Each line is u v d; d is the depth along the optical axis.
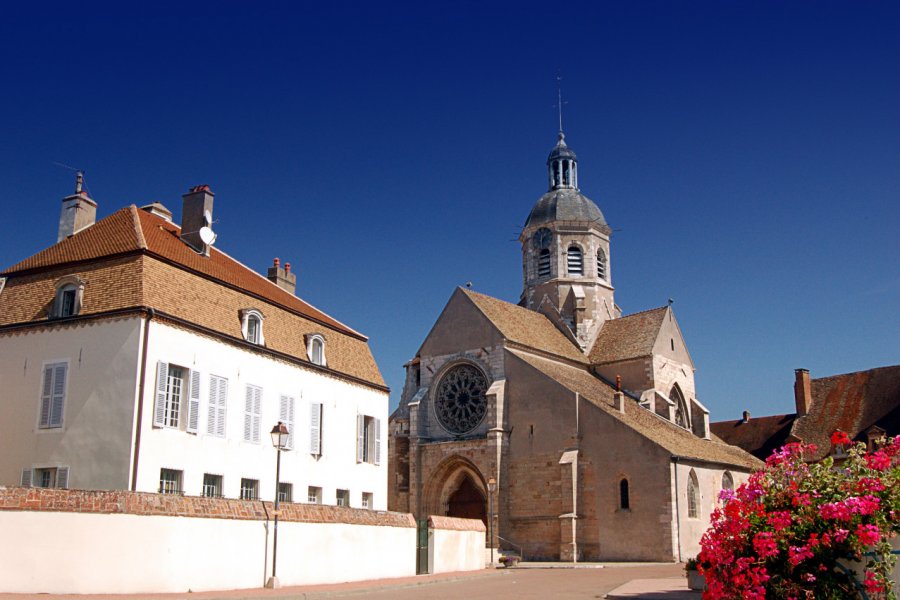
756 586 15.21
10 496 20.55
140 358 28.83
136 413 28.34
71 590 20.67
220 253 41.47
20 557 20.36
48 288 31.81
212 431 31.64
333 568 28.41
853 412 69.75
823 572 15.20
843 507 14.82
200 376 31.36
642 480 48.22
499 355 56.53
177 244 35.94
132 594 21.39
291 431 36.06
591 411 51.25
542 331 64.56
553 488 51.47
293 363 36.66
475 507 55.53
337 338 41.22
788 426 73.81
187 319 31.02
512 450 53.94
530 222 71.81
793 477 16.16
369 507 40.88
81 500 21.30
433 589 27.58
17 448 29.97
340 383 39.78
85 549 21.02
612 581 31.64
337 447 38.94
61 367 30.02
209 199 37.97
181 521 22.88
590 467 50.47
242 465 33.00
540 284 70.00
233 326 33.56
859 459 16.36
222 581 23.83
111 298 29.92
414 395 61.16
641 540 47.53
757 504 16.05
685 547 47.25
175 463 29.73
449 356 59.28
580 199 71.50
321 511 28.31
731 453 59.25
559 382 52.94
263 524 25.55
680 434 55.72
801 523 15.38
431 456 57.22
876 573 14.78
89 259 31.58
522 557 51.47
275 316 36.84
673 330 67.31
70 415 29.34
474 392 57.62
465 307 59.56
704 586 25.72
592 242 70.12
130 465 27.91
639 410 57.12
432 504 56.62
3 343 31.44
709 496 50.94
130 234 32.69
